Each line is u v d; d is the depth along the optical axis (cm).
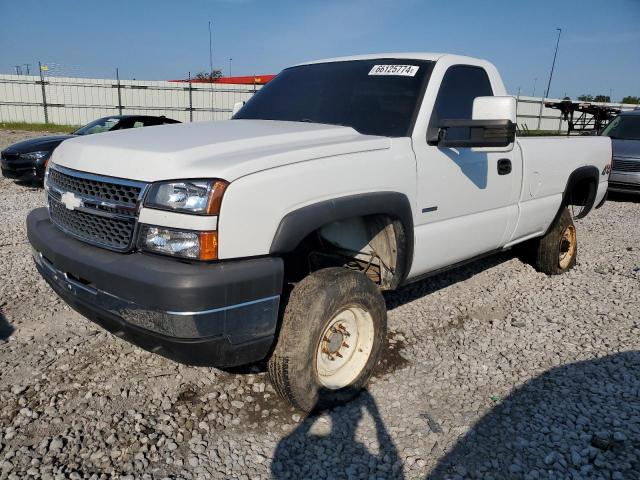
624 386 329
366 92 365
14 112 2745
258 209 241
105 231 258
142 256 242
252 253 243
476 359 362
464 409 302
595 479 247
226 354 244
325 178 269
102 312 254
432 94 344
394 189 307
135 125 1114
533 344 387
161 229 236
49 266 290
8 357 338
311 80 406
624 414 298
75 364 333
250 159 245
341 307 282
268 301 248
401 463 255
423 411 299
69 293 273
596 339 398
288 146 278
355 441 271
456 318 434
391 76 365
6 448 255
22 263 520
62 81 2755
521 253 561
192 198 230
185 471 245
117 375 322
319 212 263
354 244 338
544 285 518
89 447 258
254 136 285
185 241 231
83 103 2806
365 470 251
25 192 935
